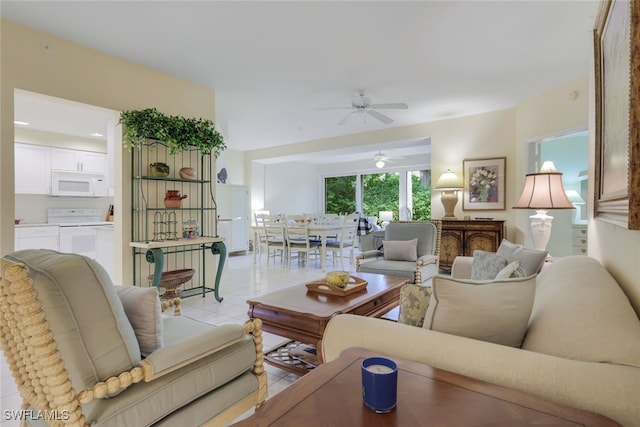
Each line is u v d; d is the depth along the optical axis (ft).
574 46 10.03
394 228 14.24
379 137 20.07
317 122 18.33
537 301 4.74
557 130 13.35
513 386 3.10
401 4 7.94
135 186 11.21
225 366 4.96
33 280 3.44
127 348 3.97
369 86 13.17
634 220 3.06
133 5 7.86
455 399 2.81
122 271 10.92
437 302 4.11
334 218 22.44
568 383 2.90
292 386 3.04
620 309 3.45
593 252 6.43
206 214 13.32
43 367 3.41
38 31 8.93
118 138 10.83
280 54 10.43
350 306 7.18
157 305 4.59
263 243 22.53
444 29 9.07
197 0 7.70
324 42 9.72
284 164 30.63
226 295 13.53
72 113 14.29
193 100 12.66
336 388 3.00
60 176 18.10
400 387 2.99
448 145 17.80
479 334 3.91
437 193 18.11
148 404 4.03
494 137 16.55
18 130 16.76
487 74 12.11
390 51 10.30
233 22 8.64
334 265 21.09
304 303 7.39
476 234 16.06
